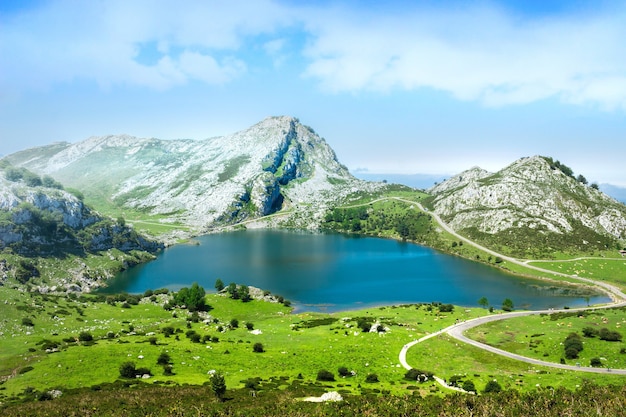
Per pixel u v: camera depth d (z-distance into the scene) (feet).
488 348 425.69
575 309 607.78
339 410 239.50
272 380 321.52
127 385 286.66
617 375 338.54
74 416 227.20
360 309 643.45
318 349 411.34
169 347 387.55
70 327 479.41
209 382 305.32
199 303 605.31
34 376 301.02
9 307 495.82
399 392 299.58
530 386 314.76
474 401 255.50
